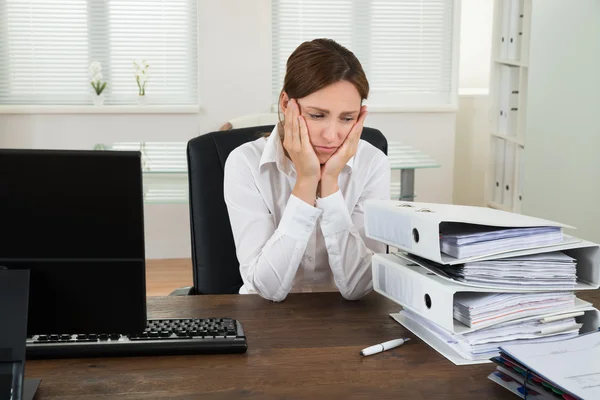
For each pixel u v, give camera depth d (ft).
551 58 12.17
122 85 16.11
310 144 5.43
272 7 16.19
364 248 5.59
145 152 11.40
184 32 15.98
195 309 5.30
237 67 15.80
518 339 4.48
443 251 4.52
